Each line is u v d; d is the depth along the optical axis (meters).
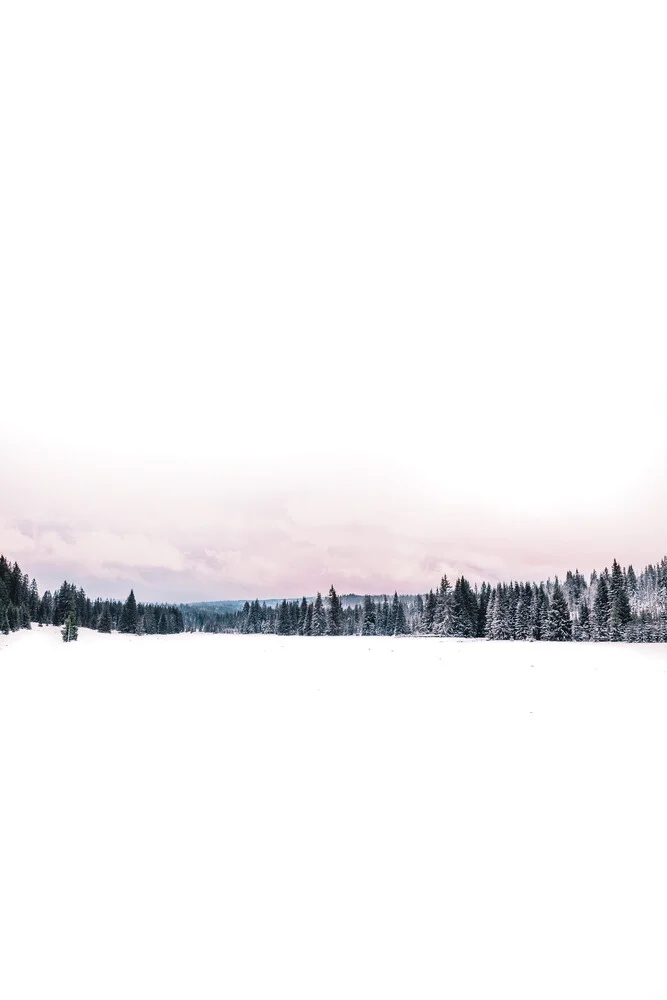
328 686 16.56
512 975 4.45
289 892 5.52
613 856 6.29
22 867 5.86
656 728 11.68
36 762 9.27
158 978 4.35
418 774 8.94
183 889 5.54
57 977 4.34
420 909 5.28
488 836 6.79
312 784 8.48
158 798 7.85
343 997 4.17
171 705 13.99
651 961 4.61
